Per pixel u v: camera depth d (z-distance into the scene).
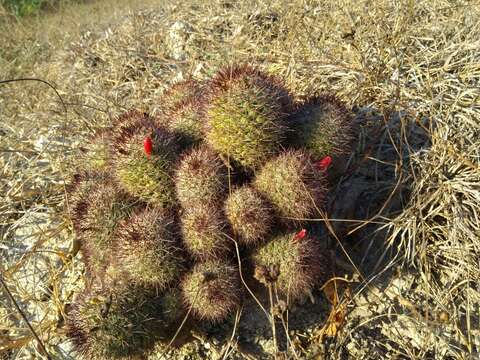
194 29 0.80
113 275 0.40
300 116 0.44
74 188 0.47
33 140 0.66
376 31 0.63
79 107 0.67
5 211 0.57
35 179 0.59
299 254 0.39
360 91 0.56
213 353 0.42
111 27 0.95
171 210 0.42
